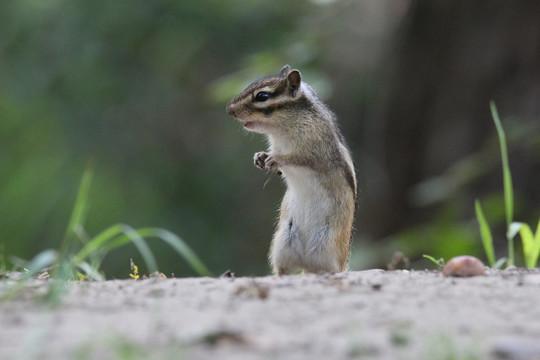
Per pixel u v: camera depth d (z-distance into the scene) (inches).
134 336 173.5
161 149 935.7
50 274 307.1
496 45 660.7
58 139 893.2
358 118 989.2
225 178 956.6
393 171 724.7
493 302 212.2
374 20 926.4
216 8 925.8
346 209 349.1
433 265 577.6
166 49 906.1
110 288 237.0
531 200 610.2
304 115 354.3
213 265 904.9
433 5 689.0
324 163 349.1
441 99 690.8
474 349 163.8
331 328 180.5
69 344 167.9
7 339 173.3
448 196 617.3
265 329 179.8
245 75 639.8
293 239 351.9
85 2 886.4
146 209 894.4
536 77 645.9
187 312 198.4
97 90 890.7
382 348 165.6
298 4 932.0
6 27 884.6
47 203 860.6
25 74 876.0
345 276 261.4
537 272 278.4
